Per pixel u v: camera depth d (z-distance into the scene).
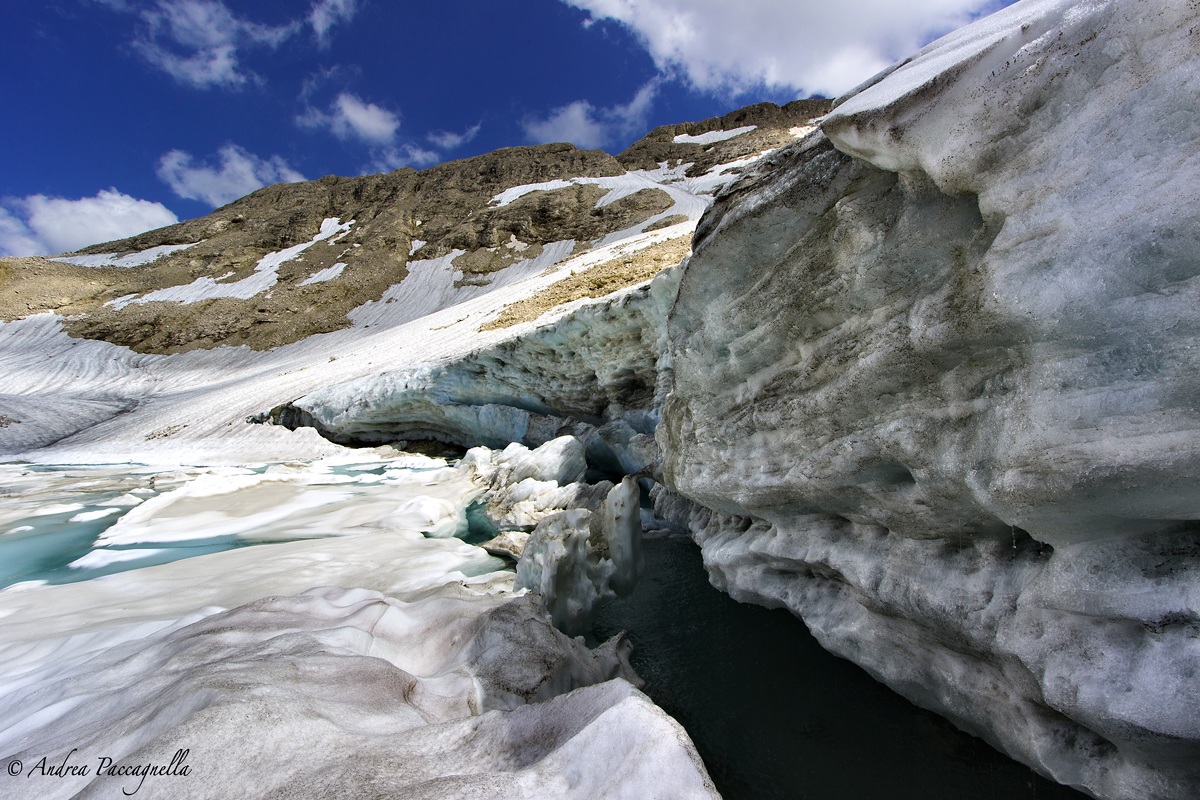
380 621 4.15
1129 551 1.89
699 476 4.81
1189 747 1.69
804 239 3.04
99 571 7.60
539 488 9.65
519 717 2.47
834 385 2.99
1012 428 2.01
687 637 4.75
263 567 6.85
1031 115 1.89
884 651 3.27
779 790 3.03
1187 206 1.57
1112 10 1.73
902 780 2.91
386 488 12.50
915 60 2.58
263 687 2.56
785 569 4.32
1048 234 1.83
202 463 17.72
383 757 2.18
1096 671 1.88
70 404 29.00
